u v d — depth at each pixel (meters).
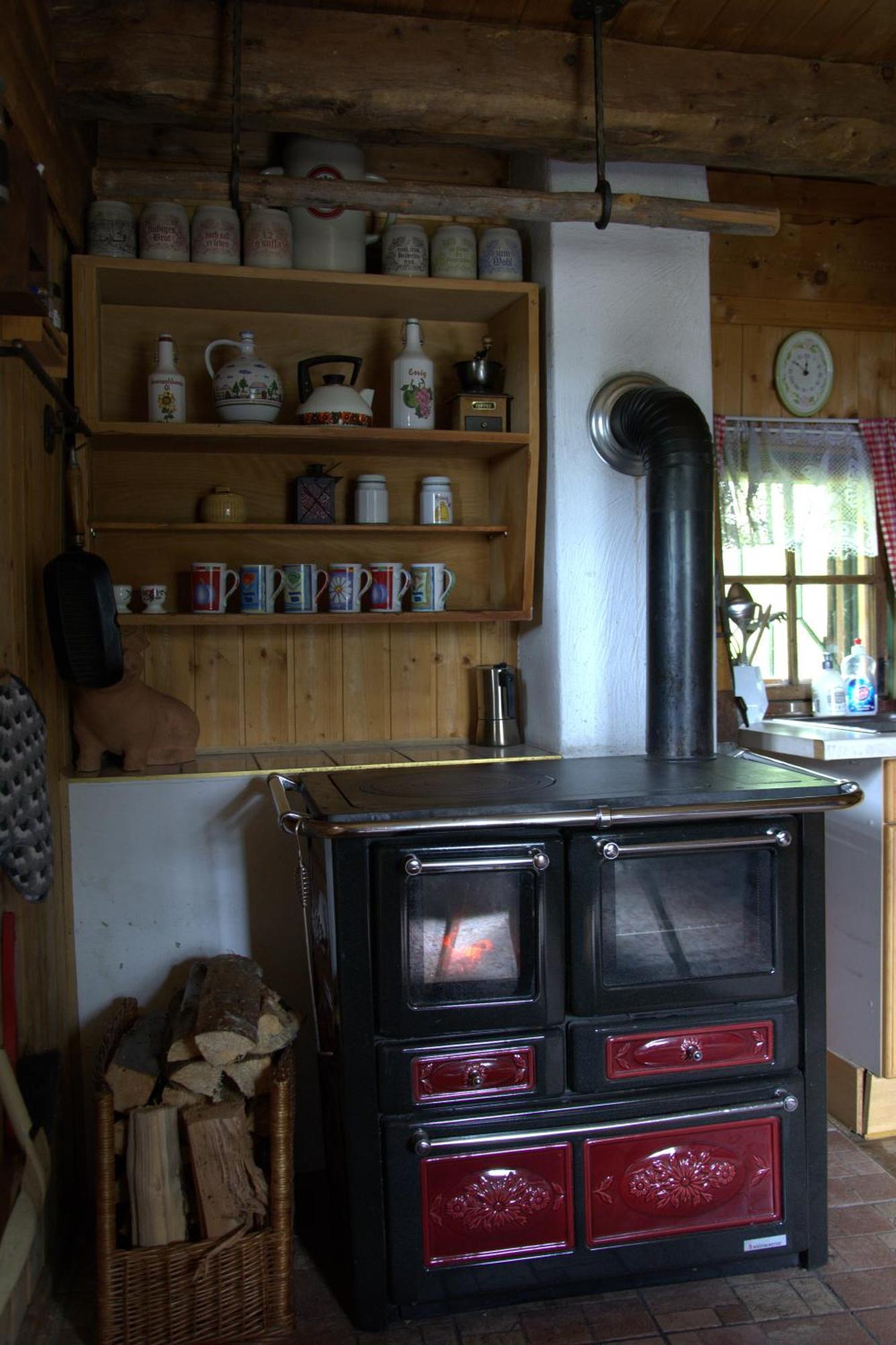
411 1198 1.94
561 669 2.75
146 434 2.55
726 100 2.53
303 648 2.94
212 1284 1.91
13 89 1.80
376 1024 1.94
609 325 2.76
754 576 3.24
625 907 2.06
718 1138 2.06
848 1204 2.37
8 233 1.62
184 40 2.27
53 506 2.34
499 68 2.41
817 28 2.48
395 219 2.81
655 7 2.38
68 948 2.41
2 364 1.83
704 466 2.45
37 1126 1.78
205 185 2.30
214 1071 1.93
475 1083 1.97
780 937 2.07
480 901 1.99
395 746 2.98
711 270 3.17
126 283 2.61
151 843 2.45
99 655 2.18
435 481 2.88
